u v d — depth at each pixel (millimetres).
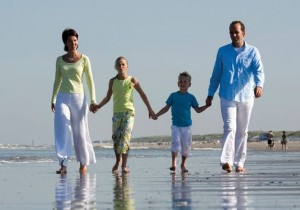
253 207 4762
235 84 10281
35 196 5898
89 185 7324
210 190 6277
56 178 8930
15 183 7832
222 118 10328
